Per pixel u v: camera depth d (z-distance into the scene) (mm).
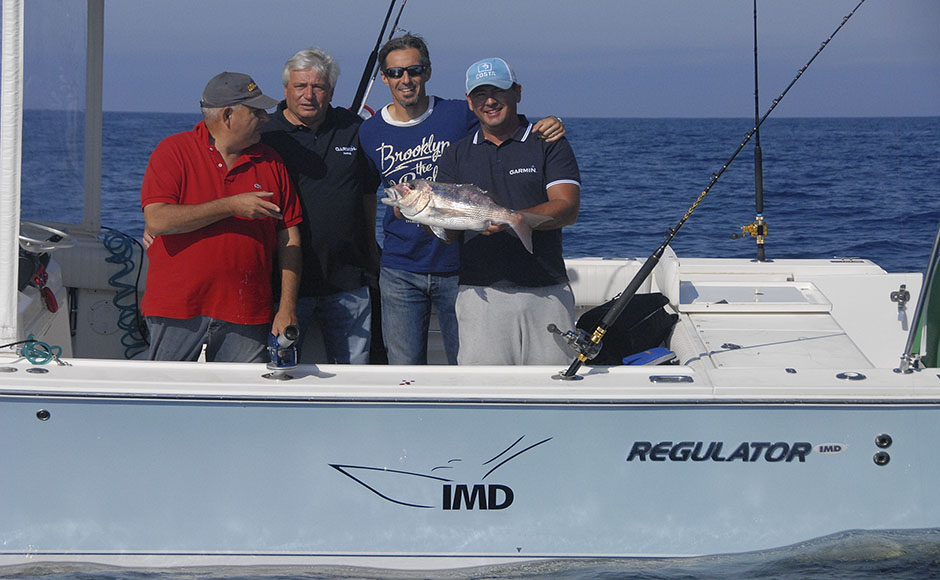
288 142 5875
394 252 6137
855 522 4902
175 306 5293
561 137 5426
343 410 4773
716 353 5484
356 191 6027
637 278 4910
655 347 6172
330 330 6230
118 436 4797
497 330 5426
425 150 5965
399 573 4961
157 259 5332
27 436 4793
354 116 6172
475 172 5441
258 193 5094
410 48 5793
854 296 7129
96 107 6789
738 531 4910
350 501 4883
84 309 6996
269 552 4922
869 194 24578
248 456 4824
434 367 5051
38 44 5625
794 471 4855
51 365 4938
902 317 7102
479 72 5227
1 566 4887
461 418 4793
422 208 4867
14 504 4855
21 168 5020
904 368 5008
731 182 28453
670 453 4836
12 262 5008
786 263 7516
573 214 5281
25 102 5457
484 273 5406
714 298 6594
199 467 4832
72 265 6879
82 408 4762
